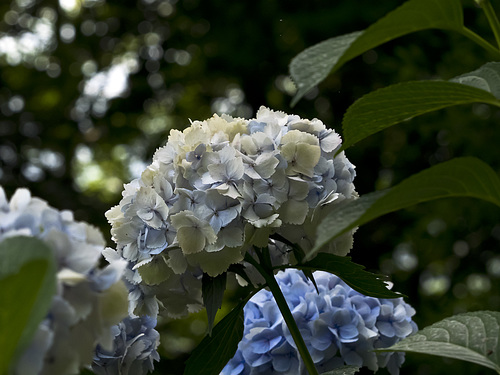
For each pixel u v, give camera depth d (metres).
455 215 2.39
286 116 0.82
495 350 0.67
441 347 0.68
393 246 2.54
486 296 2.40
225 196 0.74
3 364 0.49
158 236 0.75
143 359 0.80
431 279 2.55
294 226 0.78
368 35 0.56
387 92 0.59
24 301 0.47
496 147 2.34
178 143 0.77
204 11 3.02
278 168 0.76
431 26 0.58
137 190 0.76
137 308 0.77
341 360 0.84
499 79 0.62
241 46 2.95
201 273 0.78
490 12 0.60
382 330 0.87
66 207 2.95
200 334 2.66
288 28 2.79
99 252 0.56
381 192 0.56
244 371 0.84
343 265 0.78
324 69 0.55
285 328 0.83
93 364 0.77
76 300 0.56
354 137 0.62
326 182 0.78
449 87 0.58
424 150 2.53
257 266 0.79
